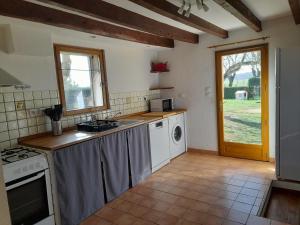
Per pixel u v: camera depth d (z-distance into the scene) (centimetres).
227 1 229
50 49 279
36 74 283
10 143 258
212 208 267
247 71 400
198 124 466
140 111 454
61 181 238
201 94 452
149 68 477
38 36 265
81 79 354
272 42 368
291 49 299
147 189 324
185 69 464
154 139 380
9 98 257
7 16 211
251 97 402
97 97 378
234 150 432
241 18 286
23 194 210
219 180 338
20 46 248
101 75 375
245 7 285
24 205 211
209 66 434
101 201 285
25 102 272
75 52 337
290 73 302
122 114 414
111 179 297
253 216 247
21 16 213
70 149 246
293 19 346
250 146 413
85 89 361
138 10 270
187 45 454
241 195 291
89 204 268
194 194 302
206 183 331
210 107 446
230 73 417
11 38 242
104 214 270
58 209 237
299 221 250
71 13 257
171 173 375
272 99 380
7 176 194
